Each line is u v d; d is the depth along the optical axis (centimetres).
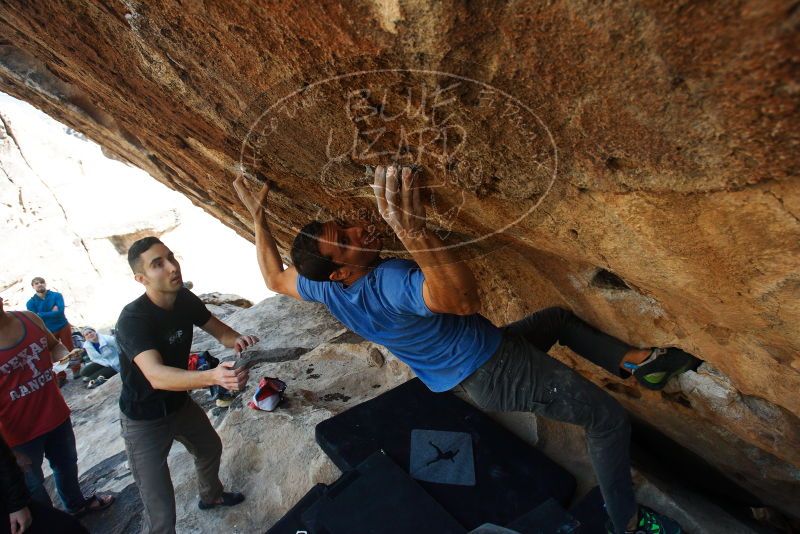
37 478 232
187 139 196
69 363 504
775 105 59
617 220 101
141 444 193
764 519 270
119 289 1220
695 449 239
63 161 1164
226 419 296
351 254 139
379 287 140
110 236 1201
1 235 1016
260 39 90
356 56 81
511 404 157
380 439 248
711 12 52
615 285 162
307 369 346
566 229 116
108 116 334
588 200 100
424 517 204
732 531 200
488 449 237
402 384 284
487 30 68
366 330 156
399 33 73
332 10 74
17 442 223
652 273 116
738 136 67
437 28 69
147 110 187
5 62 317
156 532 199
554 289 188
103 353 466
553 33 65
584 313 184
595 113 75
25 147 1091
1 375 216
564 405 152
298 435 273
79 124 377
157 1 98
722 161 73
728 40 54
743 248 91
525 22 65
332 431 255
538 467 226
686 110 67
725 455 221
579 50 65
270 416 290
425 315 134
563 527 193
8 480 160
